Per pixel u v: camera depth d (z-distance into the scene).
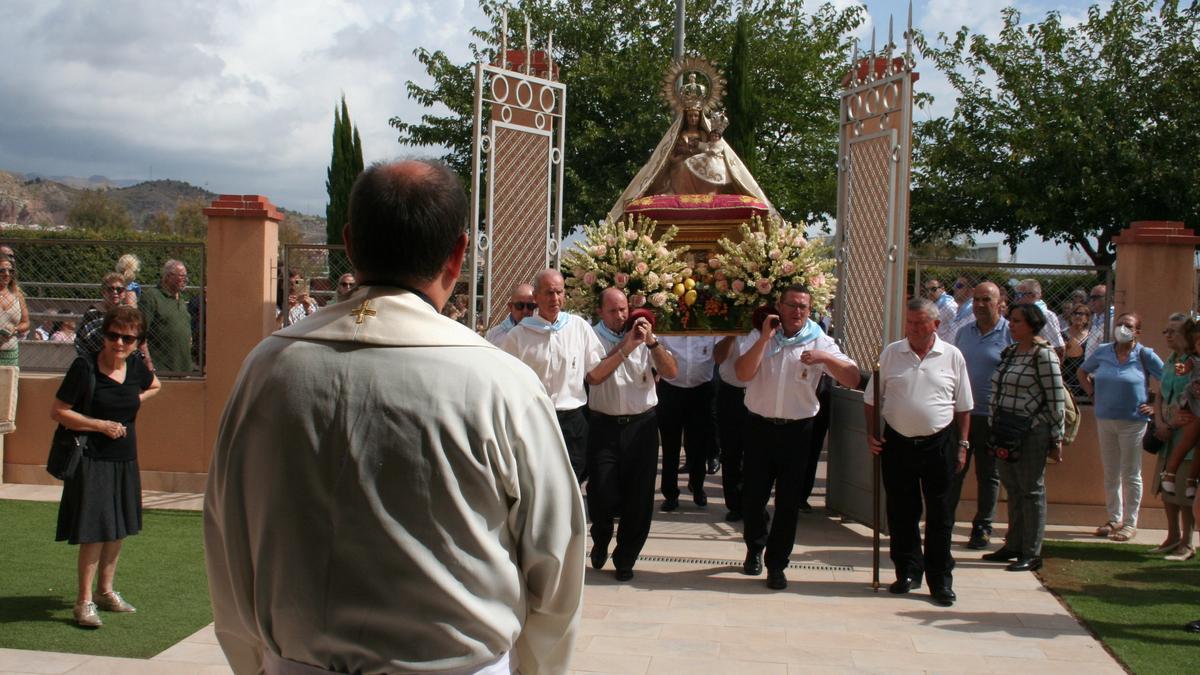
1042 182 16.42
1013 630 5.45
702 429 8.47
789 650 5.09
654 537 7.51
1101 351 7.71
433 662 1.76
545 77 8.95
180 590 5.85
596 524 6.42
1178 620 5.64
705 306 7.42
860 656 5.01
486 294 8.41
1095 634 5.40
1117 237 8.21
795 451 6.14
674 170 8.57
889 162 7.68
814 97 20.00
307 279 9.00
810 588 6.23
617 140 18.72
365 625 1.75
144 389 5.40
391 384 1.78
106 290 7.73
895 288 7.56
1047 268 8.16
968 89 17.48
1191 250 8.01
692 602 5.91
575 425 6.46
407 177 1.93
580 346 6.44
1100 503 8.09
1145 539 7.66
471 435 1.78
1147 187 15.61
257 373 1.89
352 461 1.76
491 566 1.81
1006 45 17.28
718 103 8.55
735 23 19.81
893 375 5.96
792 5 20.30
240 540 1.89
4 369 8.38
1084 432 8.09
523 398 1.88
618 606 5.82
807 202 19.27
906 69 7.53
